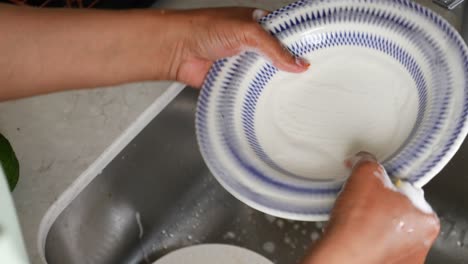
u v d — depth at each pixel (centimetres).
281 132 59
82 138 69
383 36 57
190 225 83
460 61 52
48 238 65
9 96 59
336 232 47
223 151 55
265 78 61
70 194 66
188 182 83
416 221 47
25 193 65
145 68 64
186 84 69
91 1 75
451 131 48
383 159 53
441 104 50
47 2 74
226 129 57
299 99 60
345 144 56
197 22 61
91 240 73
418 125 52
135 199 77
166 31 61
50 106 72
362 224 47
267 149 58
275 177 53
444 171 75
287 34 60
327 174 55
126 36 60
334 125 58
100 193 71
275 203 51
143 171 76
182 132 78
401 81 57
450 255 76
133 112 71
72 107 72
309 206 50
